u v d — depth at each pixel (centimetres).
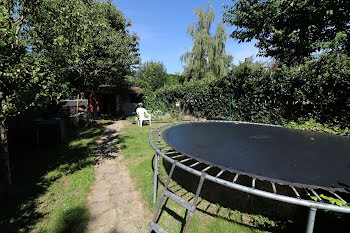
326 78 427
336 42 459
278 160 218
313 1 467
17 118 442
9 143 488
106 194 282
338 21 509
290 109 527
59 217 222
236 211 242
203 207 251
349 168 196
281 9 532
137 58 1102
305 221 216
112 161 428
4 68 223
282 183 159
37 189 285
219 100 808
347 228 183
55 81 262
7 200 254
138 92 1603
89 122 936
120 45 927
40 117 655
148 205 252
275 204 252
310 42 534
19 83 227
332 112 432
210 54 1550
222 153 244
